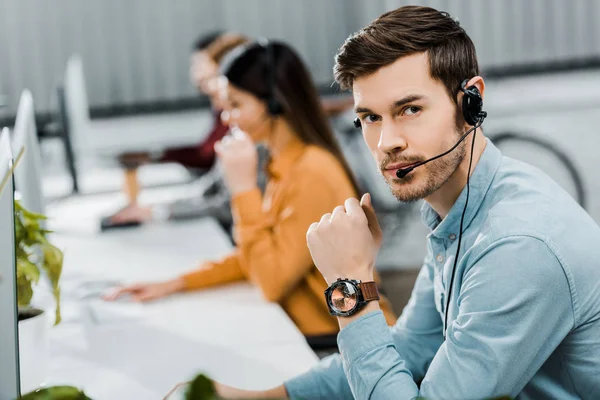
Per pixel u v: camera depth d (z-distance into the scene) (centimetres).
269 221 221
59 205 369
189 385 81
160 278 238
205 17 757
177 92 759
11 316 118
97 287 229
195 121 760
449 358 115
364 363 121
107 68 743
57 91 367
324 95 774
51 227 321
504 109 769
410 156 119
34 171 225
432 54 118
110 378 163
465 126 123
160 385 159
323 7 771
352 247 127
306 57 777
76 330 195
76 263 262
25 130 211
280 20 770
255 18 767
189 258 262
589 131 698
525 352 112
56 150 491
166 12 747
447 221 127
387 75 118
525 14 806
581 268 113
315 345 184
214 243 280
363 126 124
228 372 164
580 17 812
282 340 181
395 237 495
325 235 129
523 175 124
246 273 229
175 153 401
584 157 629
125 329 194
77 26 732
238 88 226
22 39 723
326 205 216
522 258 112
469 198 124
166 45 752
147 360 172
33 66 728
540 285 111
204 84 404
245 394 146
